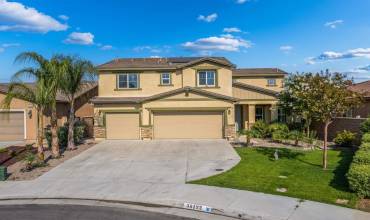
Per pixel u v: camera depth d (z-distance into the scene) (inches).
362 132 824.3
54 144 789.2
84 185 546.0
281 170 605.3
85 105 1306.6
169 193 484.4
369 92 965.8
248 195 459.2
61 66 776.9
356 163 494.3
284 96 1022.4
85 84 963.3
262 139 1077.1
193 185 523.8
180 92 1082.1
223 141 1032.2
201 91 1075.3
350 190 460.4
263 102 1222.9
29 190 523.2
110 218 394.9
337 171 582.2
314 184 502.3
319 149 857.5
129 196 479.2
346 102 585.9
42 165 700.0
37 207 445.7
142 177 593.0
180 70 1148.5
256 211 396.5
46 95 733.9
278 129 1066.7
